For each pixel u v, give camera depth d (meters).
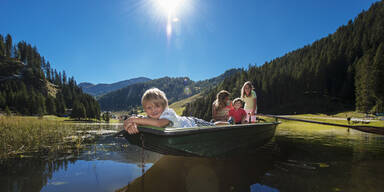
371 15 84.75
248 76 70.88
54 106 78.50
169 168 2.37
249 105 5.06
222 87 69.75
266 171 2.19
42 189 1.68
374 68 41.38
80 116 65.25
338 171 2.20
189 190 1.62
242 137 3.05
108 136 6.41
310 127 12.76
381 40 63.62
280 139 5.37
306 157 2.98
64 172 2.21
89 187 1.73
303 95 63.41
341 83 61.53
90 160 2.81
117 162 2.70
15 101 70.75
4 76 103.25
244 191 1.61
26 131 5.90
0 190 1.64
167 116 2.08
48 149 3.78
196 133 2.01
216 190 1.65
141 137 2.00
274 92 65.31
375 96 40.16
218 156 2.54
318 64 63.94
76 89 125.38
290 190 1.65
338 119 24.30
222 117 3.96
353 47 67.19
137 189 1.67
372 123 15.78
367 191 1.62
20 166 2.48
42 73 119.25
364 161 2.72
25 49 126.81
